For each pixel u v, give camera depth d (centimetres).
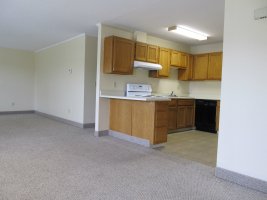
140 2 335
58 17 413
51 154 331
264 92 230
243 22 244
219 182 254
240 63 247
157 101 384
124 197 210
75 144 394
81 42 550
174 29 459
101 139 438
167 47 576
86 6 355
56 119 661
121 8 361
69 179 246
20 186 224
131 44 464
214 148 403
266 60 228
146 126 396
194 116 589
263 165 231
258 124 235
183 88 647
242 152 247
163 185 241
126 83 502
